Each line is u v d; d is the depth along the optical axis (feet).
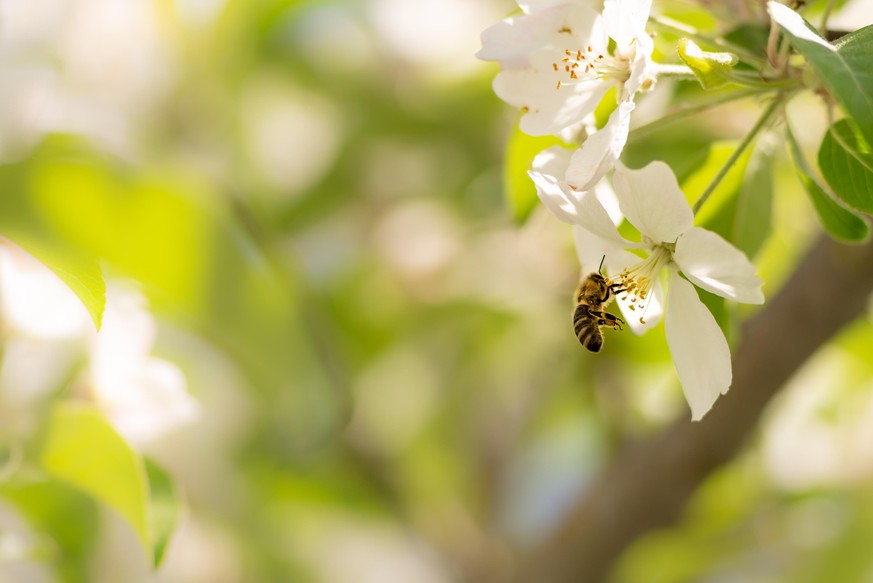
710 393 1.76
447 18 2.63
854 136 1.74
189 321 2.08
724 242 1.74
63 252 1.77
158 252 2.03
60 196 2.01
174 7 2.59
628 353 2.36
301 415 2.14
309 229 2.73
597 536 2.33
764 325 2.11
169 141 2.57
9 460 1.90
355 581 2.90
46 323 1.99
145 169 2.05
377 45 2.67
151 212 2.03
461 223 2.72
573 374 2.64
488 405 2.95
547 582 2.36
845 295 2.06
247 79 2.70
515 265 2.65
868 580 2.58
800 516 2.61
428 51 2.62
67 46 2.45
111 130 2.37
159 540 1.92
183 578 2.68
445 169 2.72
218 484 2.73
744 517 2.51
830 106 1.75
